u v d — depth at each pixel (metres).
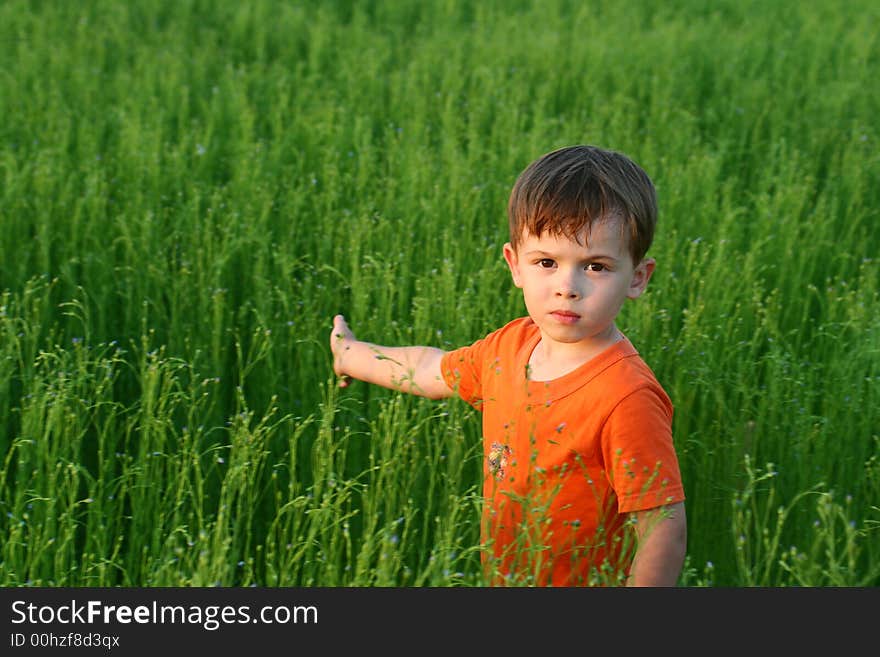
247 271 5.21
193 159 6.98
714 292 4.89
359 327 4.62
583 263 2.79
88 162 6.63
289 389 4.31
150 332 4.50
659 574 2.73
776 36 12.45
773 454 3.93
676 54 10.82
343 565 3.60
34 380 3.86
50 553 3.39
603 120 8.43
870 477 3.78
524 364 3.05
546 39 10.95
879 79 10.32
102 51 10.23
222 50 11.43
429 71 9.95
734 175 7.53
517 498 2.74
